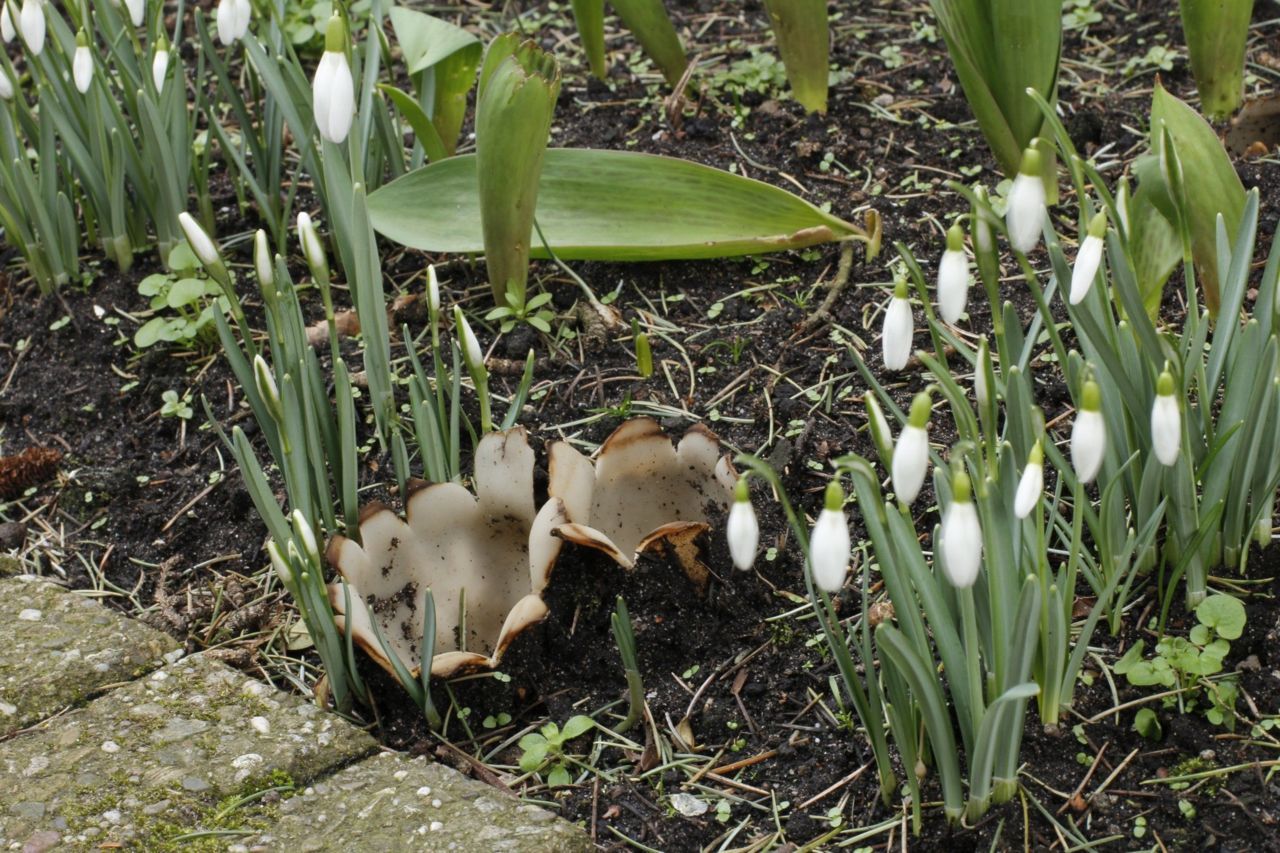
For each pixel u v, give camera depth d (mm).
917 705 2350
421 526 2758
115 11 3838
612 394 3307
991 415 2061
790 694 2613
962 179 3799
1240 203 2861
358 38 4582
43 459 3381
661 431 2754
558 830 2314
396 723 2650
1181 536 2535
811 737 2527
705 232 3461
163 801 2408
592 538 2561
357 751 2523
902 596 2119
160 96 3488
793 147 3992
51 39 3639
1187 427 2393
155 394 3549
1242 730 2396
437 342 2795
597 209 3500
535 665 2676
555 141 4141
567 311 3551
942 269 1892
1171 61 4137
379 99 3688
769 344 3389
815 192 3824
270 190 3822
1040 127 3412
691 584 2715
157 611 2963
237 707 2627
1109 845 2264
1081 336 2553
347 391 2703
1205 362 3016
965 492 1714
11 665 2742
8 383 3682
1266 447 2510
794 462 3016
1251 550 2664
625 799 2463
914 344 3293
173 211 3740
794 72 4047
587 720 2545
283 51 4070
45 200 3771
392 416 2955
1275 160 3662
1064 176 3742
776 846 2352
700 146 4051
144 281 3658
